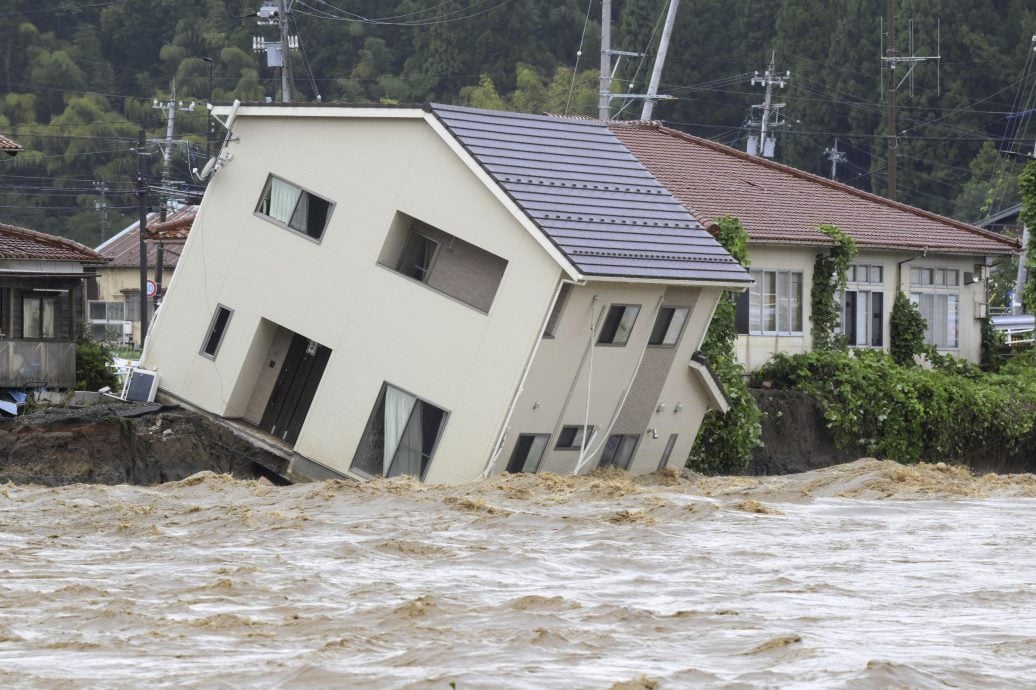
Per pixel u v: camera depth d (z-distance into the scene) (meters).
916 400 146.12
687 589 59.50
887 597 57.62
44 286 150.88
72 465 109.06
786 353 148.50
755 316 146.62
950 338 171.75
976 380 162.00
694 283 112.75
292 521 79.69
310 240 115.12
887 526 80.06
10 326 146.88
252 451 116.31
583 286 108.06
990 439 153.50
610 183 117.75
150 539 73.56
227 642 48.53
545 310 105.50
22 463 108.12
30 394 129.88
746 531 77.75
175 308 120.88
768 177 171.00
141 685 42.31
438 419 109.62
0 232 151.12
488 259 110.00
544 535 75.44
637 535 75.25
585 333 110.31
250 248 117.81
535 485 100.19
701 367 122.81
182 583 59.72
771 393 140.62
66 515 82.56
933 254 168.00
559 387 110.81
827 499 95.94
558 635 49.00
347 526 78.31
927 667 44.50
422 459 109.94
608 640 48.72
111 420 111.44
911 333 163.12
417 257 113.94
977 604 56.19
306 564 65.00
